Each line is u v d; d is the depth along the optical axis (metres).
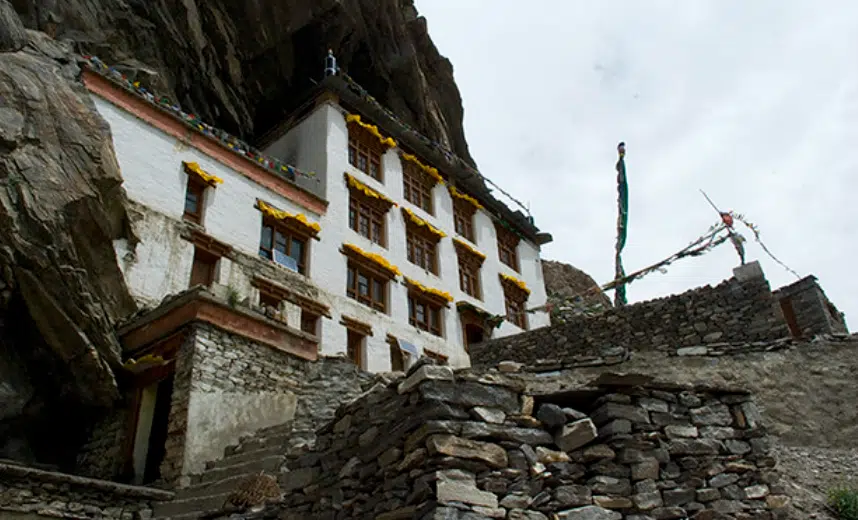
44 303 12.23
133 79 20.05
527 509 5.81
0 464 8.95
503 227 33.03
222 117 24.38
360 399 7.18
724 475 6.51
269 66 25.77
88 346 12.54
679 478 6.37
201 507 9.70
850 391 11.10
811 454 9.59
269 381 13.73
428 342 25.05
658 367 12.29
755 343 12.30
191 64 22.56
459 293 28.16
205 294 13.10
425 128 30.72
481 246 31.00
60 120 13.98
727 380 11.77
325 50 26.98
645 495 6.13
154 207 17.64
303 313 20.78
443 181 30.11
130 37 20.59
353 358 22.09
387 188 26.70
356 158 26.03
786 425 10.99
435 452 5.73
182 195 18.62
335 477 7.12
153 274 16.67
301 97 26.97
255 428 12.99
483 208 32.16
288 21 24.98
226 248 19.03
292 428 12.30
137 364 13.19
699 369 12.05
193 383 12.20
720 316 14.77
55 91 14.34
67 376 12.71
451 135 34.12
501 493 5.80
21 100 13.45
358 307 22.78
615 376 6.48
